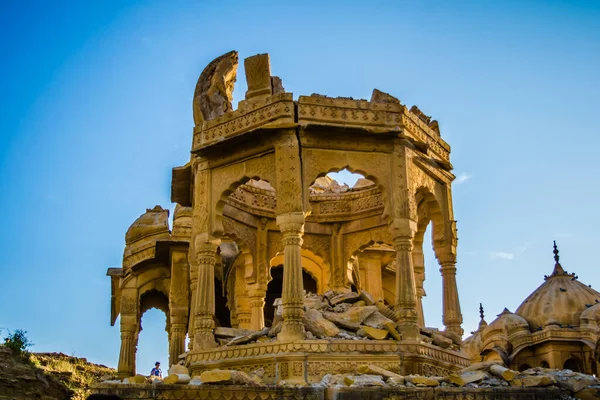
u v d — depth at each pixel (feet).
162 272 86.79
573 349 85.15
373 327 52.65
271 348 49.67
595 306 86.07
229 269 77.71
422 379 44.96
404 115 56.34
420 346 50.72
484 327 97.19
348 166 54.65
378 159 55.47
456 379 46.47
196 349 54.49
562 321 87.92
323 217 72.38
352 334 52.26
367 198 71.36
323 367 48.70
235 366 51.19
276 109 54.08
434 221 61.46
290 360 48.57
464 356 56.44
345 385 44.01
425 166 58.70
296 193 52.37
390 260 81.66
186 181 65.98
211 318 55.47
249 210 70.13
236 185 57.06
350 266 71.87
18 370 75.51
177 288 78.95
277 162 53.42
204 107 61.62
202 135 58.34
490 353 89.76
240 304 73.31
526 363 87.97
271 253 71.00
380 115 55.57
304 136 54.03
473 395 44.62
